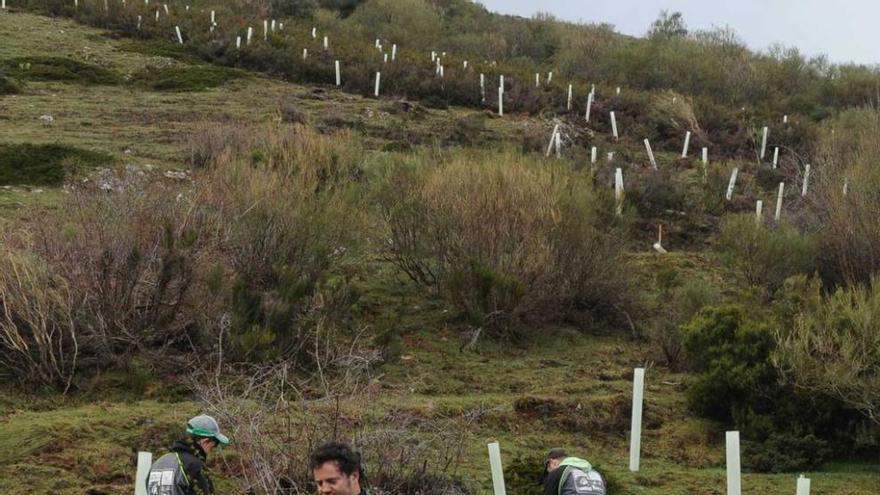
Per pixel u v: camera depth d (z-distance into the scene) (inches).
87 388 406.0
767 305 534.3
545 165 613.6
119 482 326.0
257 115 909.2
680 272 615.8
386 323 461.1
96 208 458.3
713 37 1696.6
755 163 957.2
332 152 637.9
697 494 356.5
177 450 263.9
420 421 371.9
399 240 540.7
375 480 311.4
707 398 422.6
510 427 401.7
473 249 518.0
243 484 307.6
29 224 487.8
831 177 651.5
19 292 412.8
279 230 486.9
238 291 438.9
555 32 1871.3
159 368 422.9
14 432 349.1
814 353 404.5
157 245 446.6
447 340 493.7
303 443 315.6
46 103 903.7
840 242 550.3
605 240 544.4
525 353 493.7
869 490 365.4
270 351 419.8
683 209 745.0
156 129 828.0
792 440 394.0
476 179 538.6
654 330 505.7
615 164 777.6
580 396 435.8
